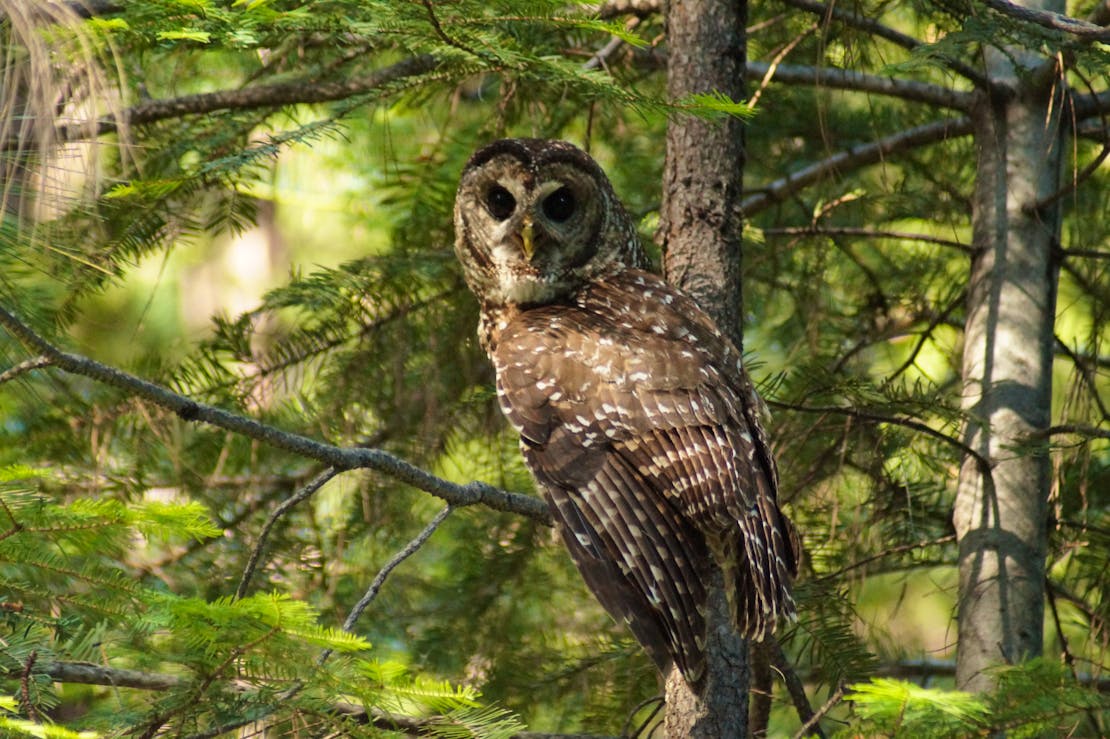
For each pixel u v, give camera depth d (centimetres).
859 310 1386
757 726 1025
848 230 1220
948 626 1141
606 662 1209
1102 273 1304
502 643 1266
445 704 662
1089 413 1170
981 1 866
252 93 1107
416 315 1234
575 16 800
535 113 1155
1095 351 1252
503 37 821
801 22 1188
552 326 909
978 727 658
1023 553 1101
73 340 1093
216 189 1113
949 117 1300
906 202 1352
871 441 1103
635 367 867
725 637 854
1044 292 1160
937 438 1135
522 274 1014
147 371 1180
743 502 831
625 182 1398
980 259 1184
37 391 1105
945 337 1527
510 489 1303
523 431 866
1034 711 669
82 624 648
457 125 1319
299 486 1227
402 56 1249
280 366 1220
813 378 1073
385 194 1563
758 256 1340
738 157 933
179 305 2089
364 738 654
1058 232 1186
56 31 796
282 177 1617
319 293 1168
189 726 627
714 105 775
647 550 829
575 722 1232
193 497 1195
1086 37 830
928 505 1235
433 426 1231
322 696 639
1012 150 1178
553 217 1012
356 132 1498
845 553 1166
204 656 628
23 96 829
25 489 616
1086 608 1145
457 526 1328
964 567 1119
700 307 909
